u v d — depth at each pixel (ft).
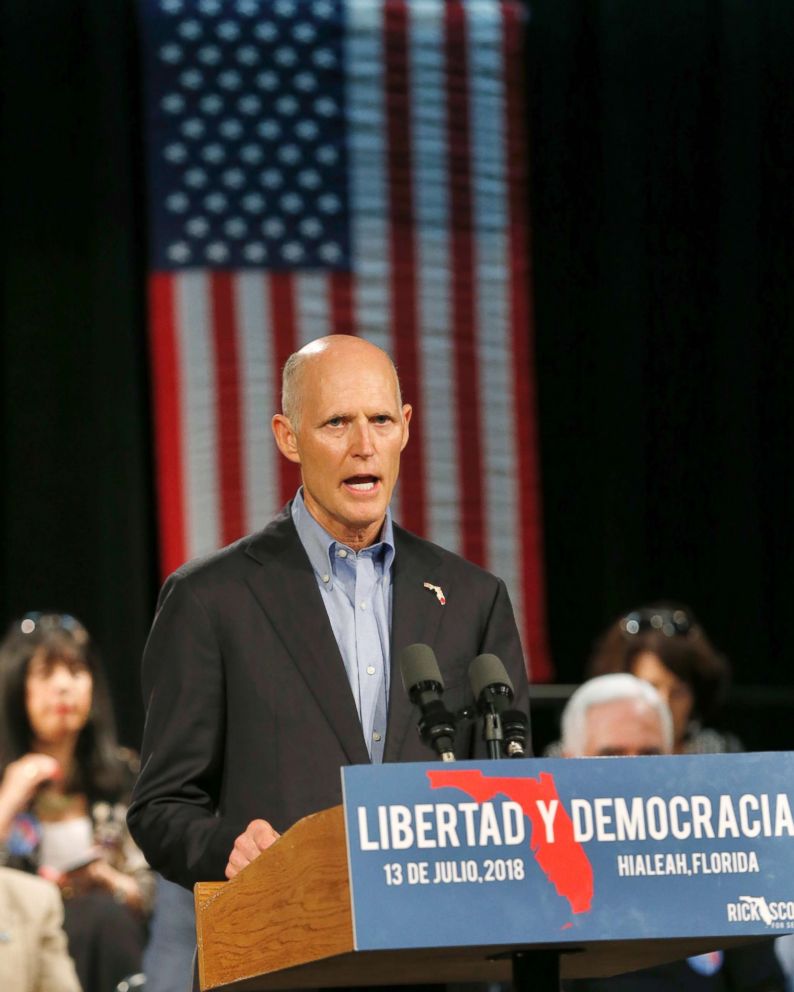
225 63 71.41
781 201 78.59
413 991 24.11
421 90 73.41
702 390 78.43
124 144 72.69
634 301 77.71
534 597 72.28
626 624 55.98
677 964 42.34
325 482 25.35
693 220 78.38
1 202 71.97
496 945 17.88
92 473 71.67
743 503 78.33
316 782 24.41
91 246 72.43
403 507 71.36
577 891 18.16
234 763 24.85
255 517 69.00
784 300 78.59
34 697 48.96
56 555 71.15
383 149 72.64
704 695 55.42
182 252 69.92
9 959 42.68
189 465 68.85
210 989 21.30
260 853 20.84
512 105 74.54
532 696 57.77
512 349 73.26
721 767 18.99
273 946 19.38
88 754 49.29
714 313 78.33
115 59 72.64
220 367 69.51
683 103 78.33
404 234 72.49
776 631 78.43
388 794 17.95
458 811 18.07
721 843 18.75
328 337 26.20
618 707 43.34
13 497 71.05
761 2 78.64
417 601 25.96
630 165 77.92
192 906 41.70
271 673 25.08
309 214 71.41
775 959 43.75
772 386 78.54
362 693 25.61
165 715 25.05
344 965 19.03
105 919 45.98
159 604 26.25
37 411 71.51
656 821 18.61
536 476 73.00
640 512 77.46
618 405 77.61
